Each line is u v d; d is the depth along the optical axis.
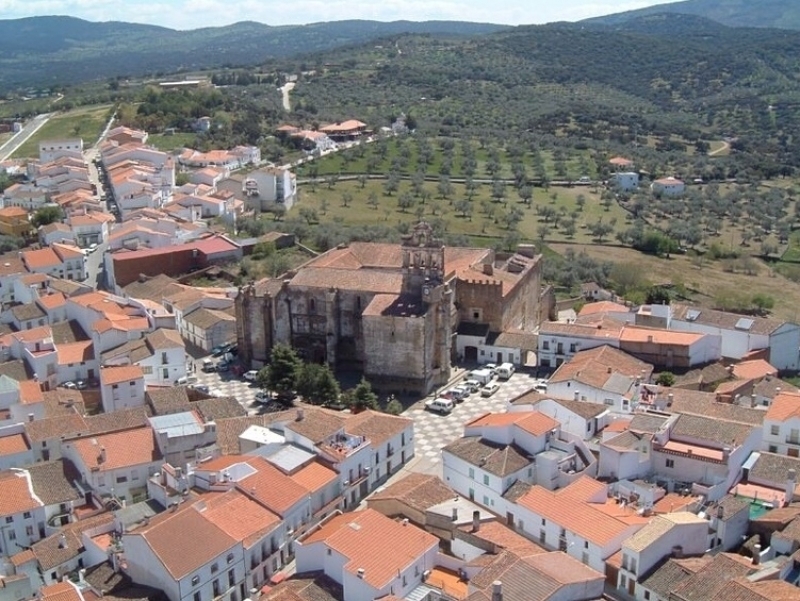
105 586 119.00
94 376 198.50
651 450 136.50
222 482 133.50
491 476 133.50
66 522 142.25
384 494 133.75
